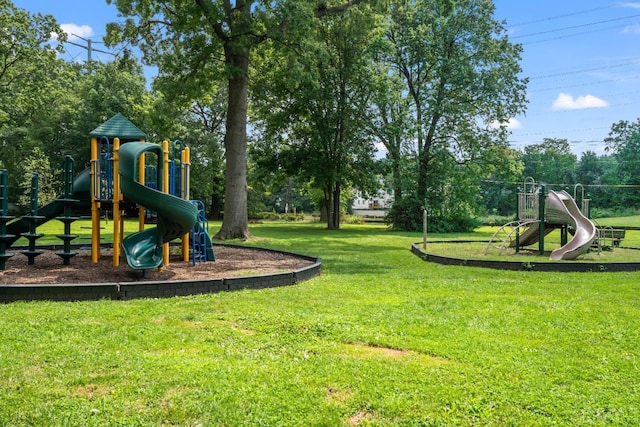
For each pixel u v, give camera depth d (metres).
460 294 7.18
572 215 13.21
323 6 19.70
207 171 42.09
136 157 7.59
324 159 28.27
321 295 6.88
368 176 28.30
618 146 64.75
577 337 4.74
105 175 9.48
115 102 39.75
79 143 40.03
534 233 14.67
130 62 20.03
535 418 2.97
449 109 27.70
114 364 3.75
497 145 29.20
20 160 40.03
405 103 28.31
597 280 8.79
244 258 10.94
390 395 3.25
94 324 4.95
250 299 6.45
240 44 16.48
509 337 4.72
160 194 7.43
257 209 50.47
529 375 3.66
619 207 58.91
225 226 17.88
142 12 18.20
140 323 5.05
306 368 3.73
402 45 29.16
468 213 30.72
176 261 9.96
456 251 14.26
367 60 26.73
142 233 8.95
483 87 27.88
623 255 13.15
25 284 6.27
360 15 21.22
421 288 7.71
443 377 3.59
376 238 21.45
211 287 6.93
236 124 17.86
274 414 2.97
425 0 28.94
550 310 5.98
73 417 2.88
